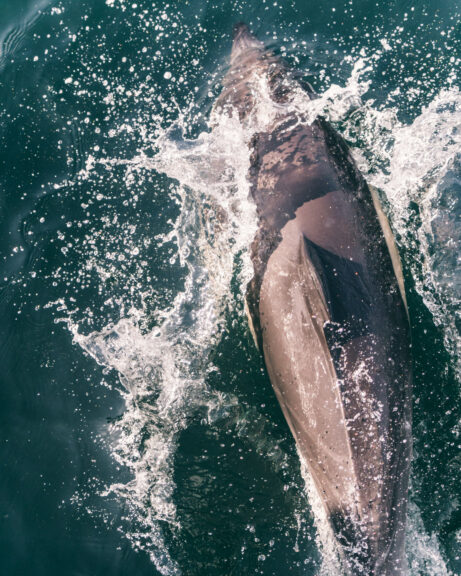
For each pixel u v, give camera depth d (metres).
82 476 5.09
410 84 7.44
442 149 6.71
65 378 5.68
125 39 8.19
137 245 6.49
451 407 5.00
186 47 8.08
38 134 7.46
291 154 5.85
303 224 5.29
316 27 8.14
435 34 7.90
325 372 4.67
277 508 4.70
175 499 4.83
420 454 4.79
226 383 5.46
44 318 6.05
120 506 4.88
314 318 4.84
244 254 5.73
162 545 4.62
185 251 6.38
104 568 4.56
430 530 4.46
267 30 8.16
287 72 7.30
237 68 7.62
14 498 5.00
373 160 6.74
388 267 5.32
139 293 6.16
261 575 4.41
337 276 4.95
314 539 4.52
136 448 5.18
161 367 5.64
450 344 5.36
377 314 4.93
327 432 4.58
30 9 8.75
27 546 4.73
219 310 5.89
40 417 5.45
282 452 4.96
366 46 7.88
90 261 6.39
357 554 4.21
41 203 6.87
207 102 7.54
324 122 6.29
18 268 6.39
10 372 5.74
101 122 7.49
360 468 4.32
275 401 5.23
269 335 5.25
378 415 4.49
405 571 4.20
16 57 8.19
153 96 7.66
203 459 5.03
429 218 6.21
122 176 7.02
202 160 6.54
